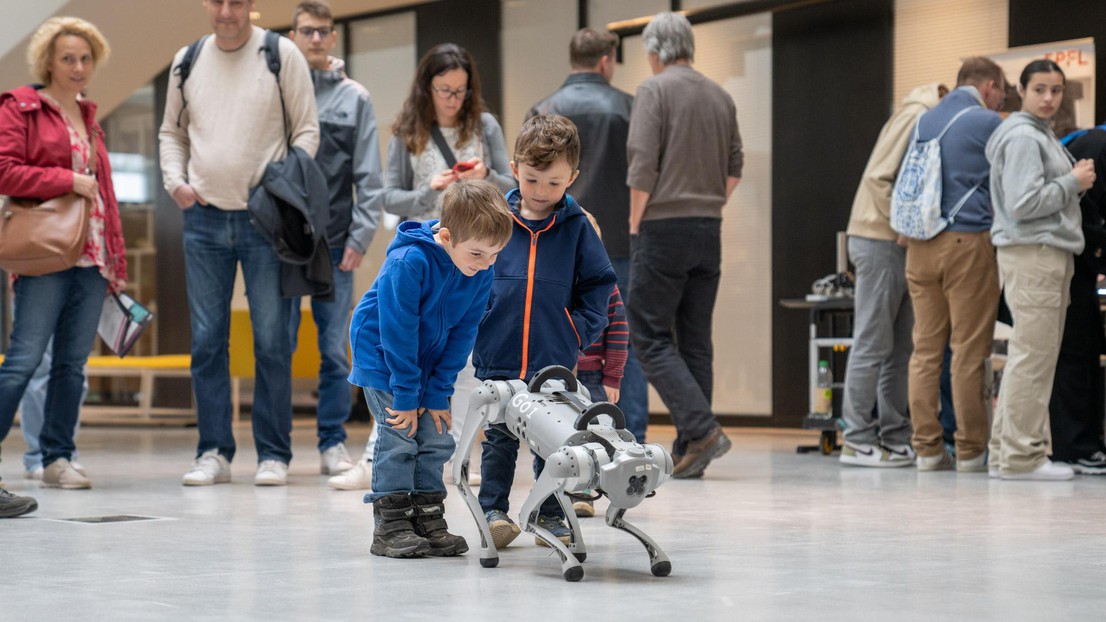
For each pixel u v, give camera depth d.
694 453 4.67
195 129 4.48
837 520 3.39
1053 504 3.81
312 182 4.40
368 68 9.70
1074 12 6.94
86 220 4.21
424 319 2.59
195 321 4.52
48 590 2.26
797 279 7.91
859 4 7.64
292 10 9.45
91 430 8.59
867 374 5.40
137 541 2.96
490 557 2.53
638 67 8.37
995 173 4.68
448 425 2.74
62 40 4.32
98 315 4.42
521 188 2.83
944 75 7.38
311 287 4.45
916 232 5.00
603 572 2.47
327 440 4.91
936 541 2.95
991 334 5.03
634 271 4.80
